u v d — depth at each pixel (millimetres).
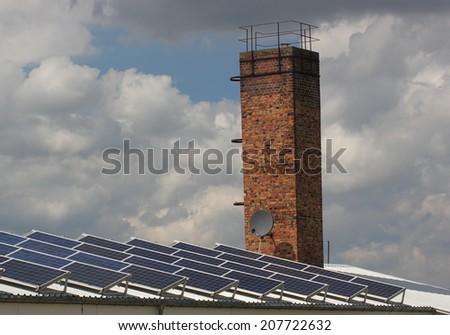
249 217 63812
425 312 51000
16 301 32031
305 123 63812
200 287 41344
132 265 40344
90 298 34250
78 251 40906
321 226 64312
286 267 51344
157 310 36688
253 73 64125
